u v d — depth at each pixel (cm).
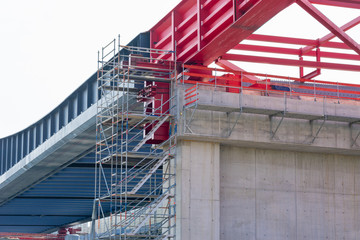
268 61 3791
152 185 6103
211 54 3453
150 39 3997
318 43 3912
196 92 3241
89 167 6994
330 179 3556
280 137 3353
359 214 3566
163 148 3459
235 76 3616
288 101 3412
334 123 3484
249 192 3369
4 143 8306
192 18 3556
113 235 3080
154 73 3478
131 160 3422
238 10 3058
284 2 2841
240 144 3347
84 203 8962
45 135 6844
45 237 10406
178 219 3142
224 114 3266
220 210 3297
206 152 3244
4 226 11300
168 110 3288
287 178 3462
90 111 5425
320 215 3484
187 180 3177
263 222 3362
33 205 9225
